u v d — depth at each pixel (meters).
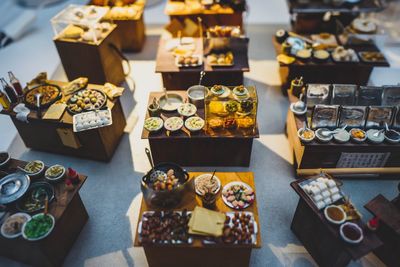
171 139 0.32
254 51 0.49
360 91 0.34
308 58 0.40
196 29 0.44
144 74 0.46
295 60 0.40
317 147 0.31
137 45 0.49
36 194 0.28
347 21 0.47
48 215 0.26
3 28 0.54
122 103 0.42
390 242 0.27
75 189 0.28
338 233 0.25
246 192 0.27
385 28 0.51
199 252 0.26
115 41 0.42
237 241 0.25
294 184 0.28
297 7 0.45
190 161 0.35
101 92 0.35
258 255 0.29
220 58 0.39
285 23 0.55
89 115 0.33
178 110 0.33
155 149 0.34
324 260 0.27
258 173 0.34
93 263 0.29
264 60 0.48
